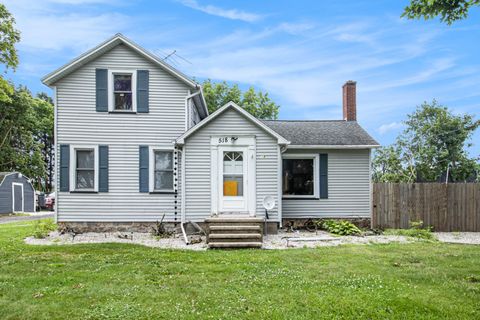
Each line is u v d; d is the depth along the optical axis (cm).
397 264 701
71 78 1227
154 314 439
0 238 1109
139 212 1227
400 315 438
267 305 467
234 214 1123
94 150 1224
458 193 1274
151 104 1248
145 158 1237
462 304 471
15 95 3231
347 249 870
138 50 1223
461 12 724
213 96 2845
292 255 798
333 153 1343
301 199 1329
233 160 1144
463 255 788
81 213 1212
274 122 1597
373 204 1280
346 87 1653
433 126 2358
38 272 645
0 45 1736
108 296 507
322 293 512
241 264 710
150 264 711
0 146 3269
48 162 4897
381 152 2647
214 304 473
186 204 1121
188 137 1132
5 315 440
